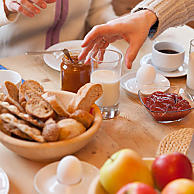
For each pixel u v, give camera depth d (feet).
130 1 6.16
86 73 3.23
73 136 2.46
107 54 3.92
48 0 3.99
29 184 2.38
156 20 3.72
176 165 1.98
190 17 4.19
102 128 2.99
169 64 3.88
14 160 2.61
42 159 2.52
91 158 2.63
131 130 2.97
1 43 5.23
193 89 3.50
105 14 5.63
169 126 3.04
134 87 3.60
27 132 2.40
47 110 2.67
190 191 1.68
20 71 3.92
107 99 3.08
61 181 2.23
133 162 1.93
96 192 1.99
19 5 3.98
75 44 4.61
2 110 2.61
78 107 2.77
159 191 2.09
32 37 5.22
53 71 3.97
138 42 3.51
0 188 2.26
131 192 1.67
